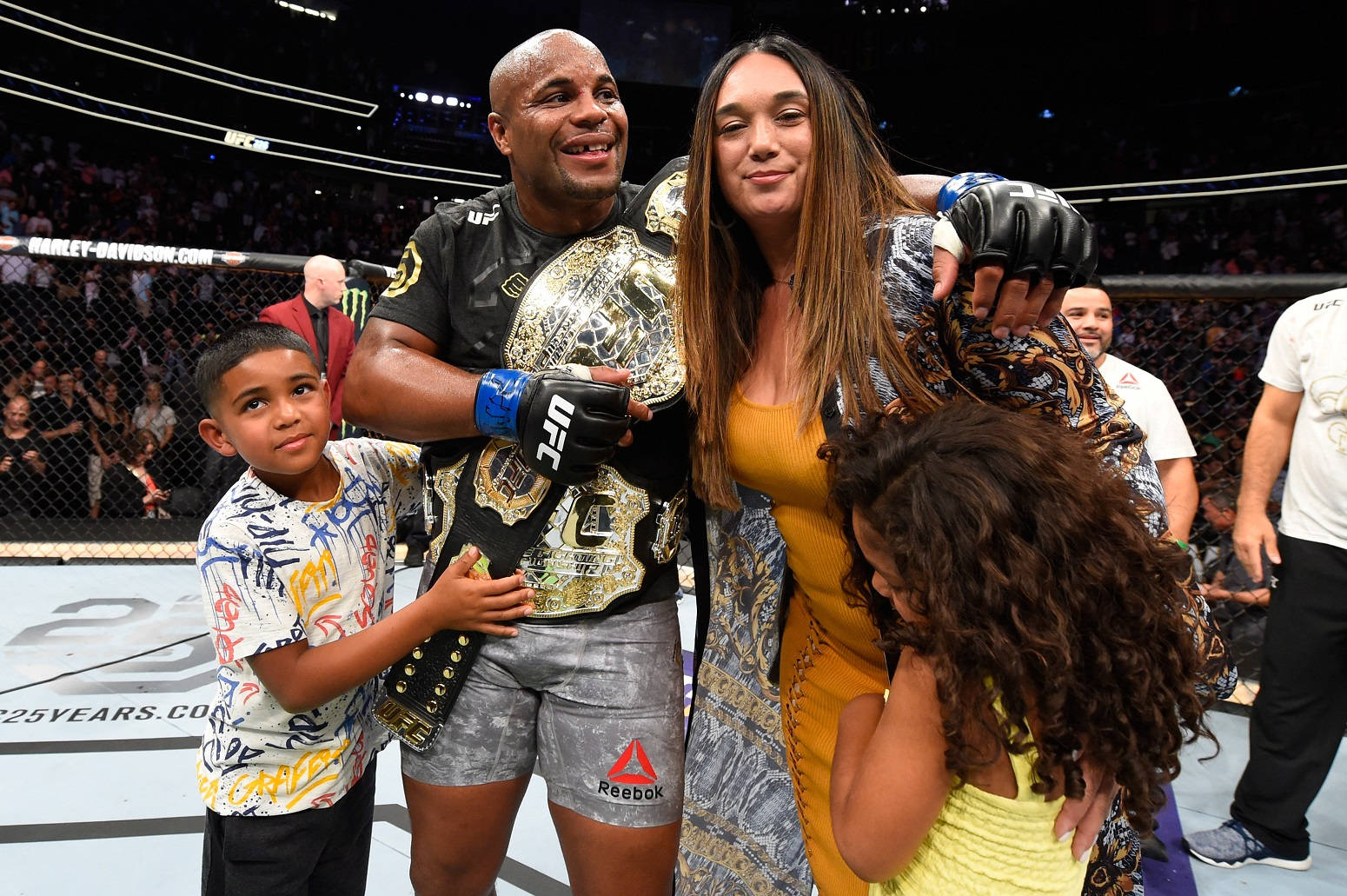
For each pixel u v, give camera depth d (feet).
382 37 55.06
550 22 56.24
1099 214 47.57
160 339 19.21
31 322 18.13
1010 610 2.50
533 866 6.14
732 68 3.55
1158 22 44.83
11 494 15.97
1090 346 6.98
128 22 44.73
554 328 3.91
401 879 5.89
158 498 16.79
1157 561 2.63
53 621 11.18
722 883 4.33
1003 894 2.75
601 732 4.06
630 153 55.31
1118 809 3.20
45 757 7.47
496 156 57.06
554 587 3.99
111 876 5.82
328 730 3.90
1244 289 7.60
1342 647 6.16
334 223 50.11
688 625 11.46
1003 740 2.58
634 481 4.00
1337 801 7.49
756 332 3.84
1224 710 9.11
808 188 3.41
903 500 2.66
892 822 2.79
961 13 49.49
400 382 3.76
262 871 3.88
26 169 39.09
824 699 3.83
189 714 8.41
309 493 3.87
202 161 48.11
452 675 4.03
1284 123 43.01
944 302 3.22
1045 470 2.58
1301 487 6.26
